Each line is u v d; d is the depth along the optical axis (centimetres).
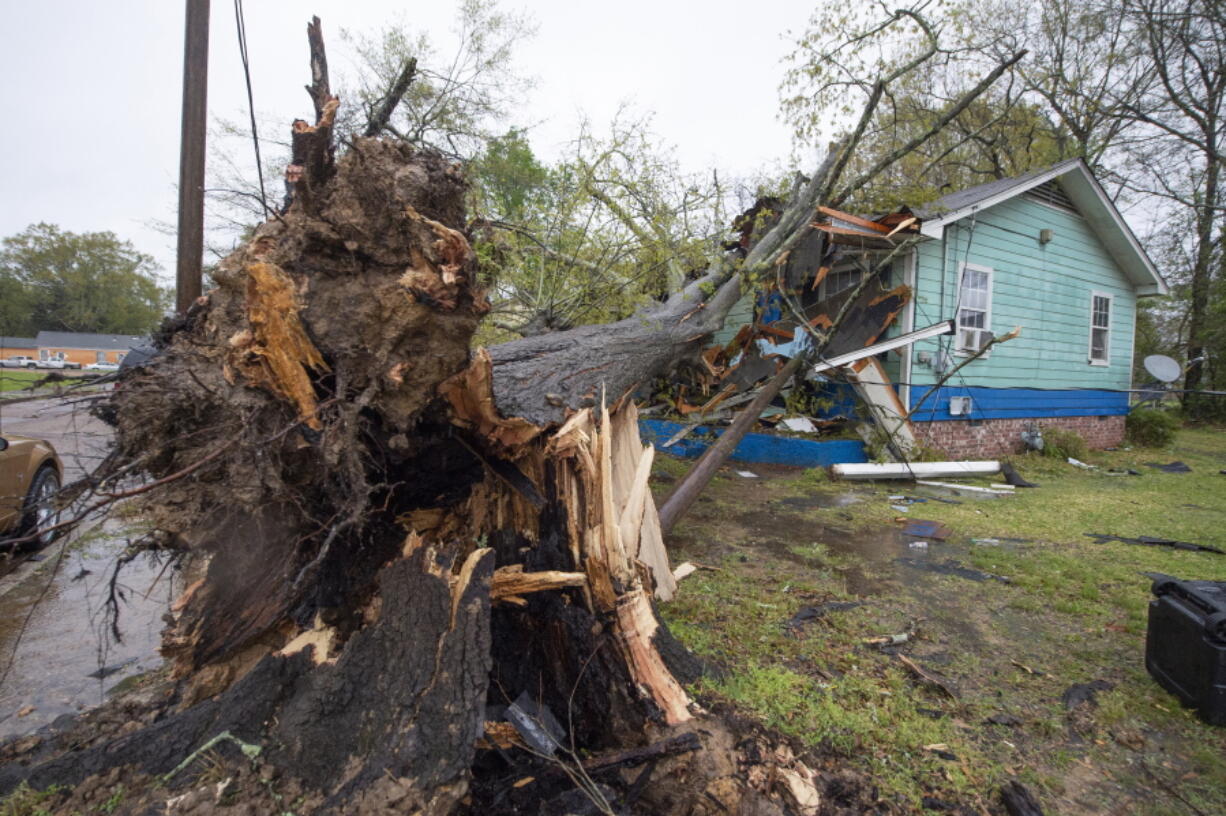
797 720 259
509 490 284
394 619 202
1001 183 1000
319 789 178
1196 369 1809
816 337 785
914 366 903
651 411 939
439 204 190
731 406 877
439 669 190
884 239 767
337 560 233
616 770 213
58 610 398
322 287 186
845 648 341
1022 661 335
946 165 1669
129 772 190
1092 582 456
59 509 187
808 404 992
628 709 240
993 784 233
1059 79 1764
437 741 176
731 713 252
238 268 204
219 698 210
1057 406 1107
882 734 257
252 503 199
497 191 1034
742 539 562
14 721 273
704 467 562
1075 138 1838
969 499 749
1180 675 294
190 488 207
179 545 220
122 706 253
